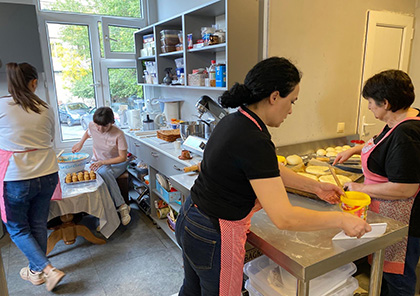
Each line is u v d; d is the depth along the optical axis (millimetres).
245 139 943
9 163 1915
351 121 2605
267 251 1093
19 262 2436
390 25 2547
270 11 2006
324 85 2367
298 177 1358
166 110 3506
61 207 2344
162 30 3074
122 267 2344
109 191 2773
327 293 1201
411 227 1438
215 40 2330
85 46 3529
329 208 1348
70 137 3633
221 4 2219
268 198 917
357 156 2188
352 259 1054
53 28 3318
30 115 1941
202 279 1161
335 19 2289
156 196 2988
